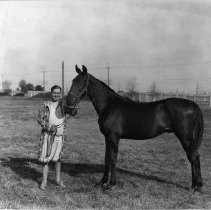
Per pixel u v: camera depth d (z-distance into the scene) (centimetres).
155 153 1096
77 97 686
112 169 673
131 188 677
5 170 793
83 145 1209
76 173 797
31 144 1193
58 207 554
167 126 663
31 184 684
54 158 663
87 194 629
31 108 3300
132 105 683
